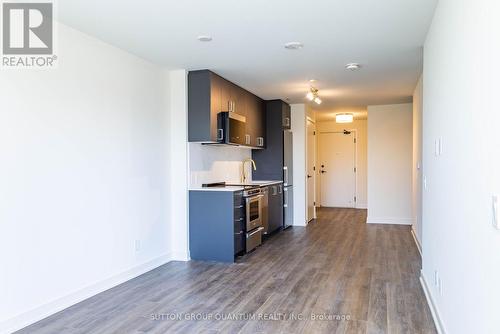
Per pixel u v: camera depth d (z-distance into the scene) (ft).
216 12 9.53
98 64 11.58
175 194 15.55
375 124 24.53
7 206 8.70
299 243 18.58
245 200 16.20
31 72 9.35
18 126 9.00
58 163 10.10
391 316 9.65
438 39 9.04
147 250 13.93
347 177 33.32
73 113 10.62
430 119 10.62
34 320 9.33
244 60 13.91
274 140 22.39
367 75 16.24
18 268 8.95
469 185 5.93
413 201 21.30
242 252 16.39
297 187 24.03
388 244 18.17
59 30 10.18
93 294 11.27
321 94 20.48
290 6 9.16
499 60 4.34
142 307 10.34
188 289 11.84
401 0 8.82
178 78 15.42
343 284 12.25
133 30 10.77
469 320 5.96
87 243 11.07
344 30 10.84
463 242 6.37
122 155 12.63
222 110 16.39
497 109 4.46
